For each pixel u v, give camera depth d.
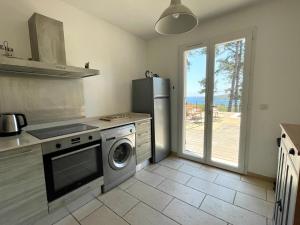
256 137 2.30
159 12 2.36
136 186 2.21
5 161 1.26
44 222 1.55
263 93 2.19
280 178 1.31
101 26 2.58
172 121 3.24
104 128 2.02
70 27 2.20
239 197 1.95
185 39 2.86
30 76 1.88
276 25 2.03
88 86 2.48
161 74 3.27
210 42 2.56
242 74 2.33
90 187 1.90
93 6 2.21
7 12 1.70
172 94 3.15
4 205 1.27
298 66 1.95
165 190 2.12
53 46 1.78
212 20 2.52
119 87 2.94
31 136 1.58
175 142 3.25
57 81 2.11
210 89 2.64
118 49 2.87
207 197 1.96
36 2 1.88
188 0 2.02
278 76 2.07
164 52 3.17
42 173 1.48
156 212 1.73
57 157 1.56
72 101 2.27
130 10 2.30
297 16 1.90
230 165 2.57
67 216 1.69
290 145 1.01
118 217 1.67
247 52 2.24
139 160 2.62
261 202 1.86
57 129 1.92
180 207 1.80
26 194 1.39
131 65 3.13
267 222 1.58
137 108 3.04
